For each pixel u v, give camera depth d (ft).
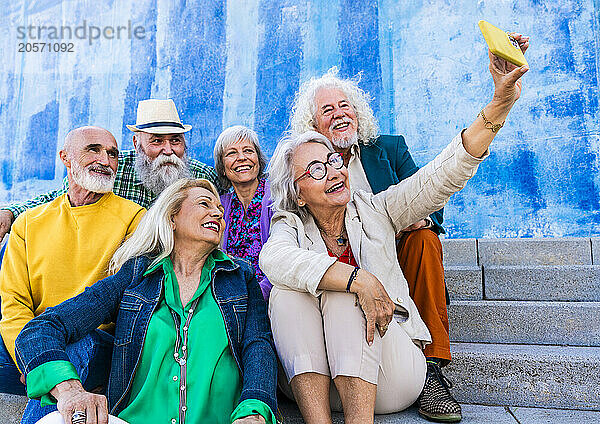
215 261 6.28
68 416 4.73
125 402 5.59
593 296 9.05
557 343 7.97
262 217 8.68
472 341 8.27
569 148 15.64
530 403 6.93
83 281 6.97
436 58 17.42
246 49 19.36
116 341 5.74
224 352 5.81
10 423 7.22
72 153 7.25
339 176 6.40
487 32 5.62
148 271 6.01
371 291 5.65
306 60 18.67
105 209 7.35
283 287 6.03
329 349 5.72
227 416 5.57
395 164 8.64
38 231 7.11
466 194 16.17
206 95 19.43
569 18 16.16
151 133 10.37
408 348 6.13
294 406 6.62
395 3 18.03
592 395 6.76
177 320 5.80
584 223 15.24
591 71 15.79
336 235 6.66
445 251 11.18
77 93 20.63
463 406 6.97
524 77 16.20
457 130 16.97
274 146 18.56
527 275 9.38
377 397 6.13
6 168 20.62
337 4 18.60
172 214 6.20
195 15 20.02
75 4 21.16
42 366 5.08
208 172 10.79
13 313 6.65
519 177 15.87
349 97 8.77
